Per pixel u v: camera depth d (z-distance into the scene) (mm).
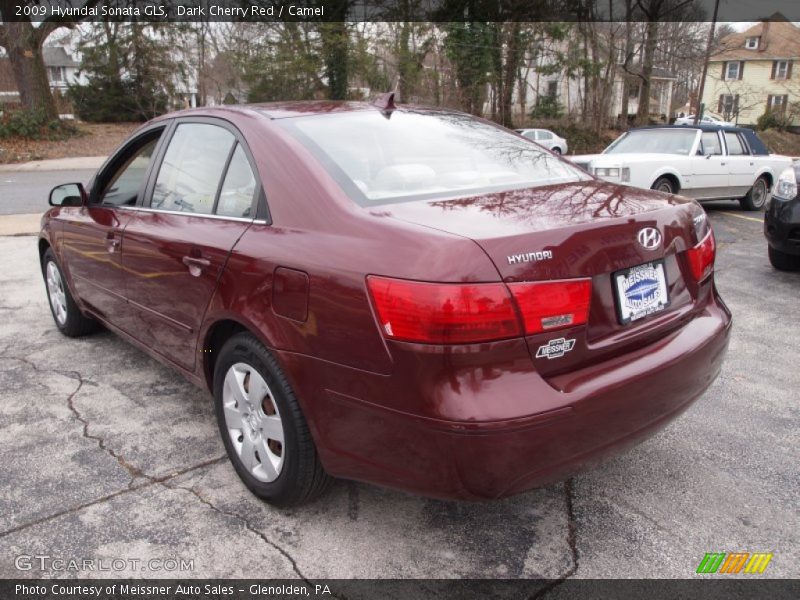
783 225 6156
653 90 48688
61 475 2926
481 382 1929
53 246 4434
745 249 7938
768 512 2645
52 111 27234
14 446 3186
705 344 2490
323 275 2186
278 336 2348
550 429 1975
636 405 2203
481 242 1957
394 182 2559
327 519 2613
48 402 3678
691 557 2381
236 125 2912
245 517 2623
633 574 2297
